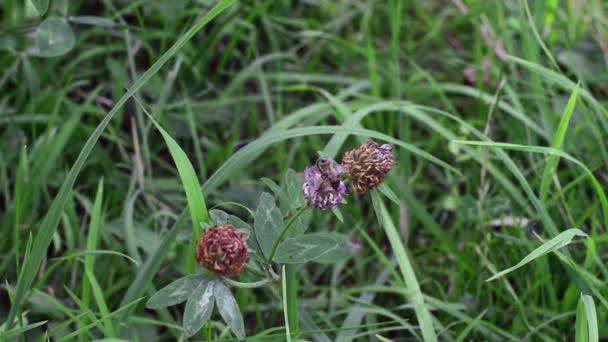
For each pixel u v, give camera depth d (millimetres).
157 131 1157
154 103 1172
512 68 1142
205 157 1177
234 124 1183
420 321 948
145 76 891
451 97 1241
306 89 1196
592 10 1235
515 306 1034
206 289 855
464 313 1038
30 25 1114
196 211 887
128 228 1026
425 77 1191
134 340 961
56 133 1117
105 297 1021
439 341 1020
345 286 1090
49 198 1063
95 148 1104
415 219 1119
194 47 1226
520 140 1135
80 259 995
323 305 1054
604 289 983
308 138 1178
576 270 963
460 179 1152
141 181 1079
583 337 917
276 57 1208
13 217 1051
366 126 1186
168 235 947
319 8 1321
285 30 1264
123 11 1157
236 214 1109
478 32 1210
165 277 1040
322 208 854
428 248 1098
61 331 984
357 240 1096
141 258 1062
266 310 1051
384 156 865
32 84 1123
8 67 1153
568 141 1089
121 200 1106
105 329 917
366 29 1257
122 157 1146
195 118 1179
